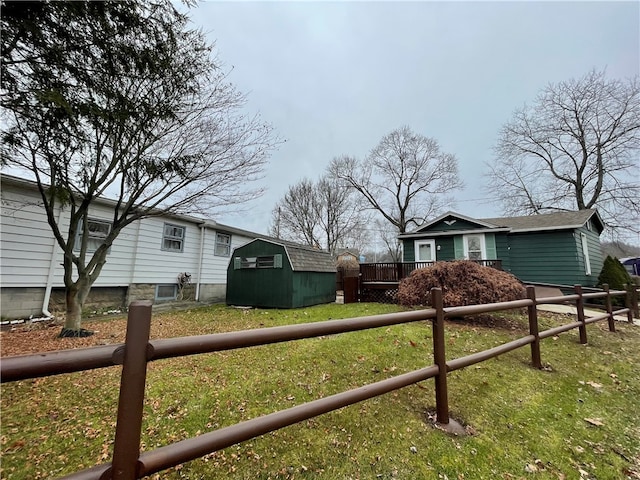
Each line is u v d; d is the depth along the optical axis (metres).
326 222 28.55
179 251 10.50
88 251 7.82
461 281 6.32
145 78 4.80
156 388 2.94
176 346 1.11
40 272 6.93
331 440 2.04
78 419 2.40
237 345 1.28
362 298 10.54
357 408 2.46
